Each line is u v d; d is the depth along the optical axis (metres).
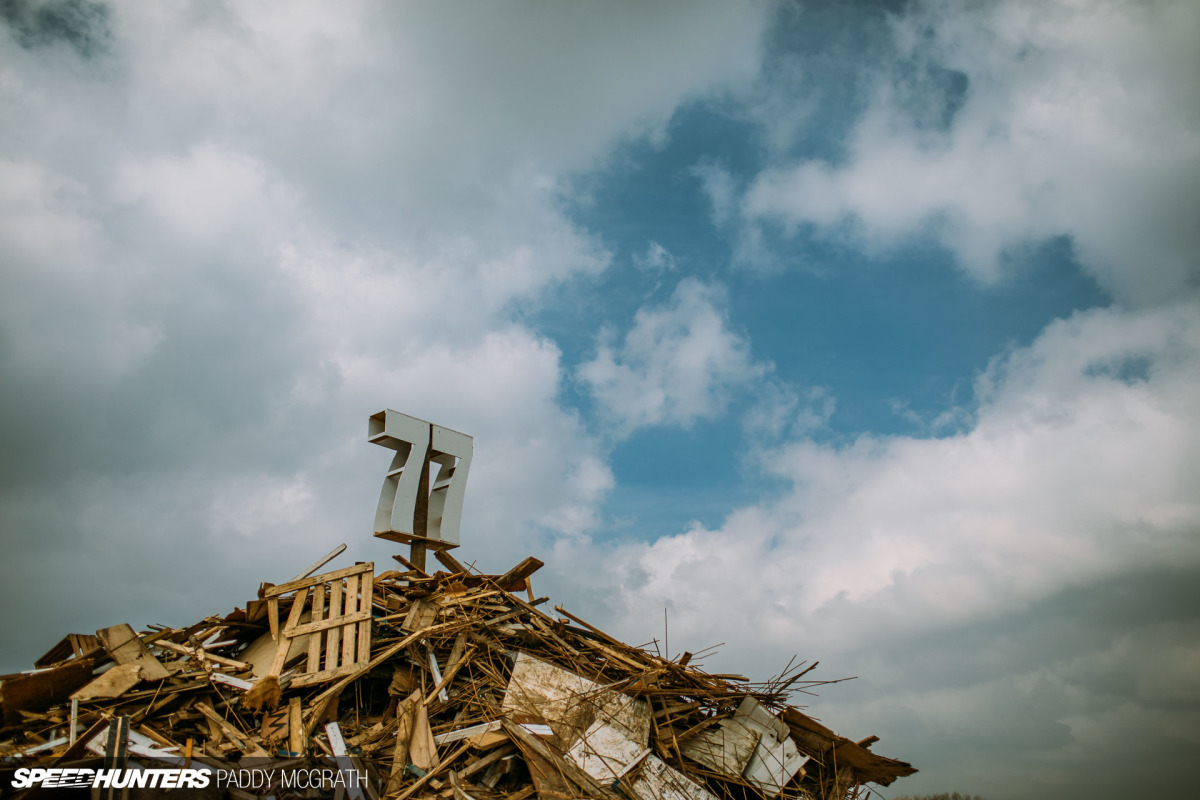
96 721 11.09
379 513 18.14
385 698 13.70
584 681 14.03
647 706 13.81
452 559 18.84
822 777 14.59
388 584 16.67
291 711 12.04
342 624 13.58
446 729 12.71
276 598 14.11
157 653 13.59
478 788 11.43
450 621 15.05
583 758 12.09
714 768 13.44
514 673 13.81
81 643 12.80
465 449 19.58
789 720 14.90
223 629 14.54
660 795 11.95
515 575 17.00
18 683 11.03
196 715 11.83
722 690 14.80
